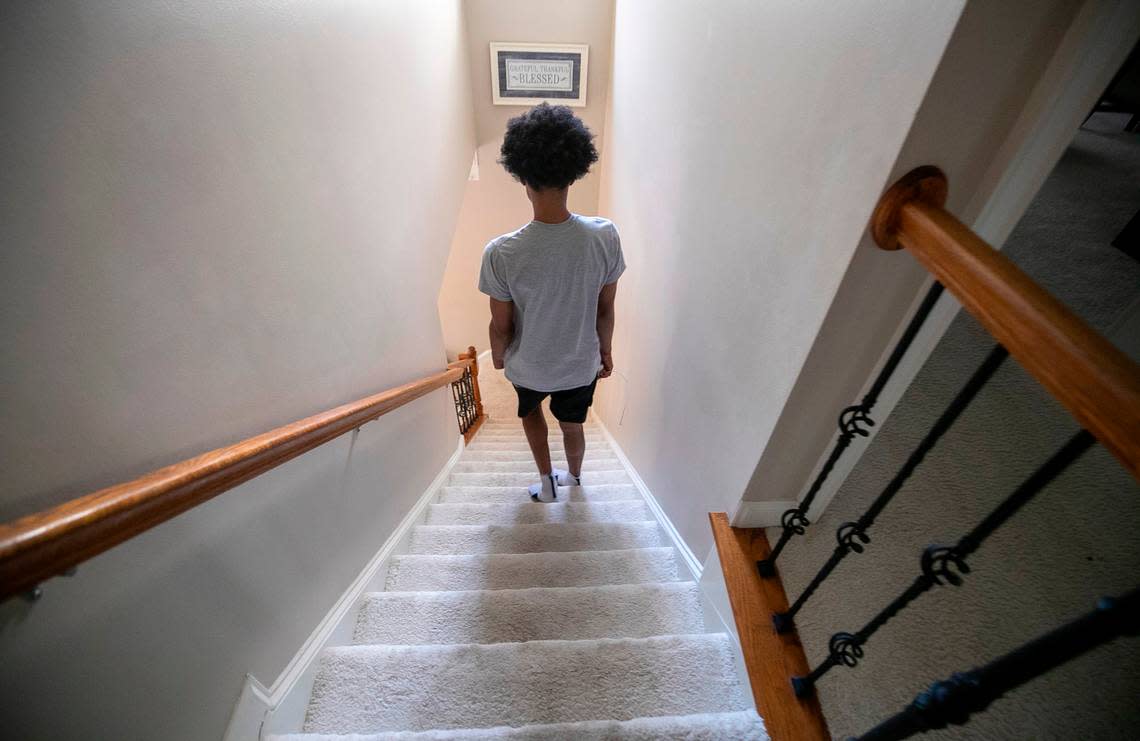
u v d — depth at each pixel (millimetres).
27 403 470
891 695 786
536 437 1690
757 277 961
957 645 808
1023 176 620
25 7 454
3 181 442
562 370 1409
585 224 1146
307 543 998
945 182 582
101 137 535
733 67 1060
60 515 421
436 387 1721
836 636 731
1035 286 418
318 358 1042
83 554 431
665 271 1645
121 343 569
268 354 864
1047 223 2189
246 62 782
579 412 1597
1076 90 538
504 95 3008
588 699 980
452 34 2320
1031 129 577
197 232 683
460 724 951
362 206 1247
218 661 734
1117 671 734
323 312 1058
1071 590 862
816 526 1084
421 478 1776
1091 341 364
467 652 1055
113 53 546
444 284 4238
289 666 928
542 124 984
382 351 1385
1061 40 512
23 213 459
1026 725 698
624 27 2377
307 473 991
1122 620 330
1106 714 694
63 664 503
